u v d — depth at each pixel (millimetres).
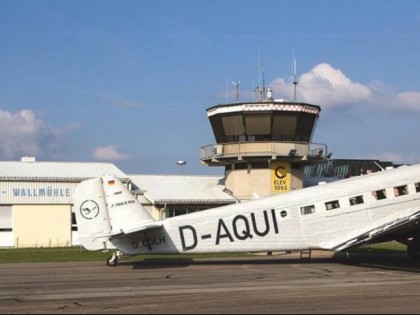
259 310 12695
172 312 12508
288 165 47750
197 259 26188
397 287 16344
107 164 51969
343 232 23438
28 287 16828
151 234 23016
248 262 24719
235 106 46781
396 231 23391
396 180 24062
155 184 50438
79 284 17422
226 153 47594
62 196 46656
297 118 46812
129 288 16453
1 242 44938
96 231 22953
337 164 60156
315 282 17594
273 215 23453
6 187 45281
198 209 48594
